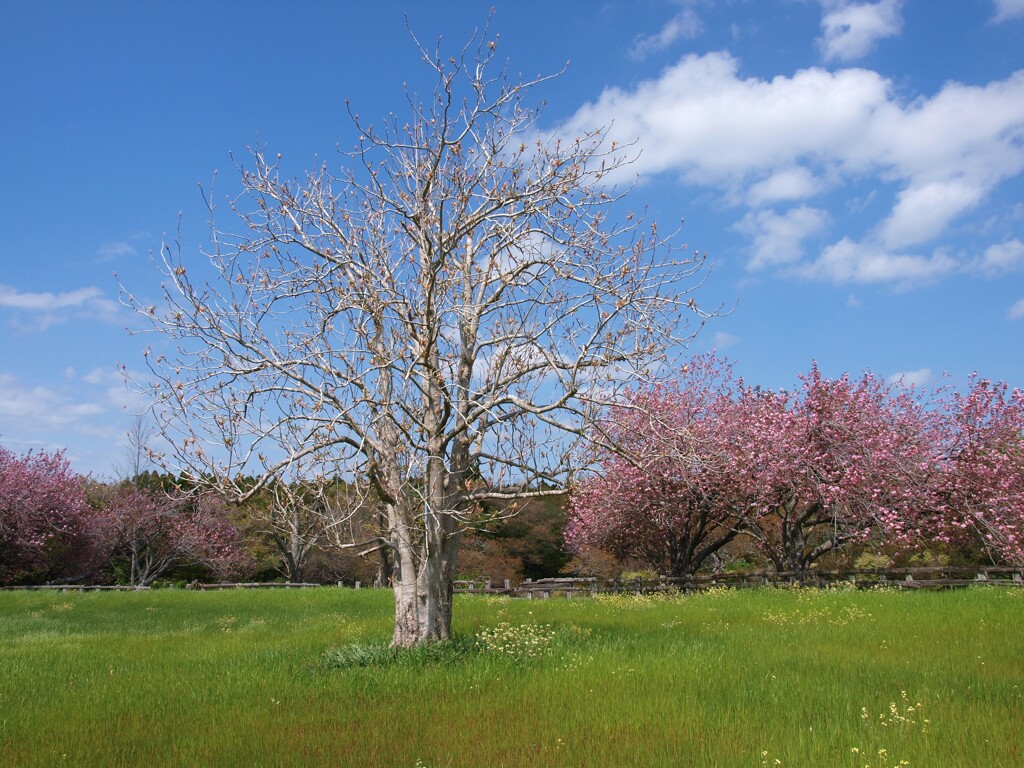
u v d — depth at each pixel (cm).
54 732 838
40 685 1107
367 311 1232
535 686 992
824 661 1109
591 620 1752
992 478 2544
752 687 952
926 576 2550
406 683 1030
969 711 797
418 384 1285
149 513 4078
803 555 2886
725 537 3072
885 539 2733
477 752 736
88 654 1439
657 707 870
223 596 2761
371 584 4600
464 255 1443
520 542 4262
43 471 4003
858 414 2656
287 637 1658
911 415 2766
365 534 1449
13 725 867
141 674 1186
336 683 1049
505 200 1345
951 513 2633
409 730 814
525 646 1248
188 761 723
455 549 1331
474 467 1345
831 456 2653
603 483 2742
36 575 4094
